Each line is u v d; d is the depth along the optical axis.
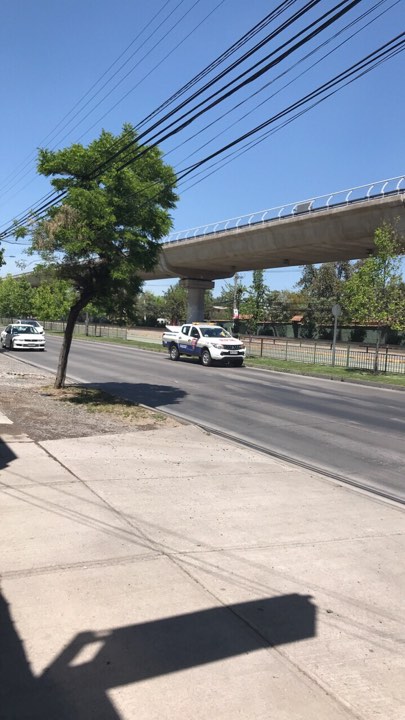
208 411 13.82
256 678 3.24
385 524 6.02
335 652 3.56
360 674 3.34
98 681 3.13
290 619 3.93
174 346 30.08
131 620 3.79
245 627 3.79
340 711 3.00
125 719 2.85
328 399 16.89
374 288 24.78
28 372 20.53
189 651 3.46
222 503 6.47
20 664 3.26
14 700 2.95
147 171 13.57
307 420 12.98
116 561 4.70
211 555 4.95
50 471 7.39
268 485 7.34
